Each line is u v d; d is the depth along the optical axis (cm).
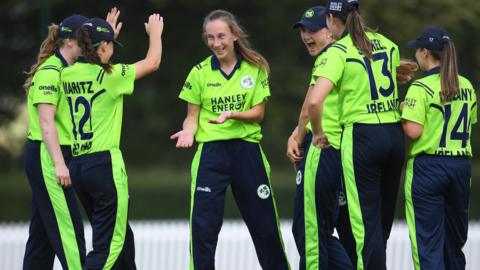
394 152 2270
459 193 2392
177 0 7200
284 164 7338
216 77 2425
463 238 2442
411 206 2397
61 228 2416
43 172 2417
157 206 6469
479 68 7088
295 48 7606
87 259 2325
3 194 6800
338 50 2230
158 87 7931
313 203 2312
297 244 2367
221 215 2417
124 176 2353
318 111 2175
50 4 7288
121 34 7488
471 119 2428
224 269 3641
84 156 2334
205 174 2411
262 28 7538
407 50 6594
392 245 3697
